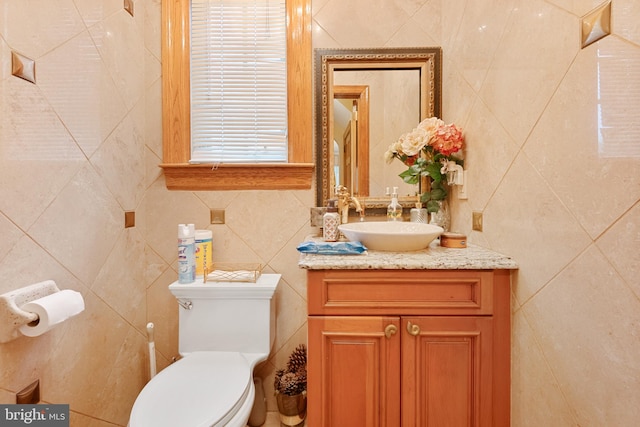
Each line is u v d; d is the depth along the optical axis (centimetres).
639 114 55
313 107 147
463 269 94
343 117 149
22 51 83
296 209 147
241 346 124
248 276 130
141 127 140
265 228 147
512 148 95
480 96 114
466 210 128
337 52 145
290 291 148
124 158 128
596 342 65
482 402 95
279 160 146
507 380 95
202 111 145
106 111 117
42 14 89
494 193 106
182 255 125
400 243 106
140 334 140
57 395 95
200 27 144
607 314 62
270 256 148
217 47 144
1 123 78
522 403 90
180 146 144
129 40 131
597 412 65
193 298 124
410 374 95
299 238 148
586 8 66
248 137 146
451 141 125
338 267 93
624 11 58
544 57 80
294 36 143
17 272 82
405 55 146
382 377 95
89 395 109
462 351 95
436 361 95
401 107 149
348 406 96
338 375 96
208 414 84
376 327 95
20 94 82
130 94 132
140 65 139
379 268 93
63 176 97
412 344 95
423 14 146
